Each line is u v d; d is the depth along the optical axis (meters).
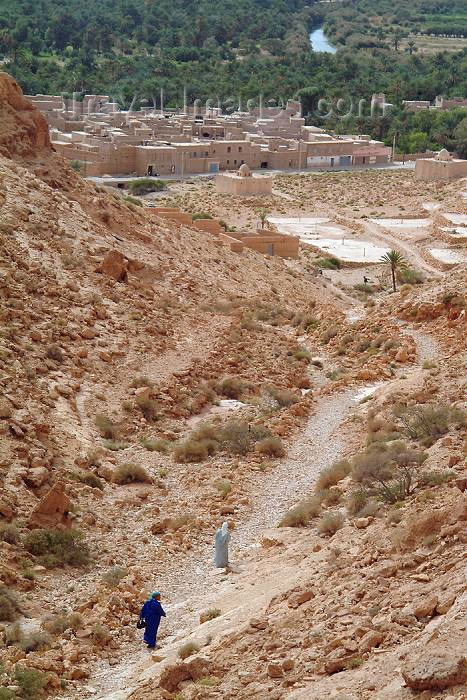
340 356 68.06
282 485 43.81
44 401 47.28
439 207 173.62
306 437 50.47
